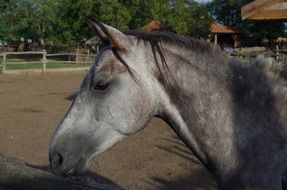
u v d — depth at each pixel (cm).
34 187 379
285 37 5062
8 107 1173
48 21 5469
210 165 252
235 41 4941
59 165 247
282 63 253
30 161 661
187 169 619
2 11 5406
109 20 3475
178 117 252
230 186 241
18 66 2805
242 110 245
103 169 621
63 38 4369
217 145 246
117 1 3466
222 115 246
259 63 252
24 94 1457
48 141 786
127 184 562
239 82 248
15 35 5609
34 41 6131
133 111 242
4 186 406
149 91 244
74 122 247
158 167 630
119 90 241
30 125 927
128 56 241
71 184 360
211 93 248
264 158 234
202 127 249
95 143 244
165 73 246
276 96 244
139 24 3525
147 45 246
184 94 249
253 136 240
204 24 3719
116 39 236
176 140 788
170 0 3562
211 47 255
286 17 719
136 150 721
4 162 412
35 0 5447
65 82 1888
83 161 246
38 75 2248
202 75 249
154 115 257
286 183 227
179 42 252
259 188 233
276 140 236
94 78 244
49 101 1289
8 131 868
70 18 3875
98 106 243
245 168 238
